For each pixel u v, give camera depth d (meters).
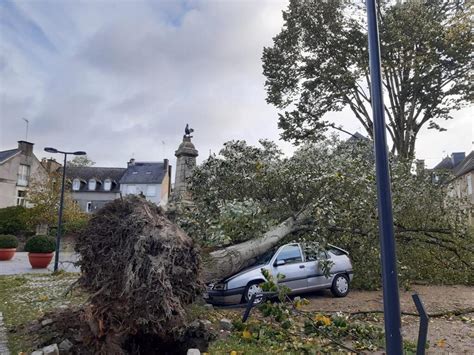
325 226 7.76
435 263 9.63
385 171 2.87
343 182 7.84
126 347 4.30
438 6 14.38
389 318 2.61
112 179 42.66
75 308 4.51
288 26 16.56
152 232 4.14
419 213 9.39
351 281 8.51
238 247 6.89
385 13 14.45
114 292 3.89
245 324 4.98
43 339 4.21
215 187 8.70
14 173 30.61
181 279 4.20
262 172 8.45
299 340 4.57
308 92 17.55
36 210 21.94
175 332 4.37
